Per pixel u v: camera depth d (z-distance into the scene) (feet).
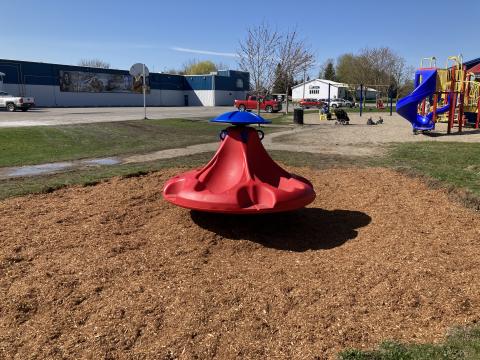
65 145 47.06
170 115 111.96
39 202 21.39
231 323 10.93
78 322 11.02
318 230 18.04
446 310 11.49
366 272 13.78
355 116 119.14
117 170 29.53
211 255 15.43
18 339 10.37
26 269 13.91
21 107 120.47
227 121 17.20
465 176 26.91
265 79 96.99
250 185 16.44
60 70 170.30
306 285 12.98
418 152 39.96
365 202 21.95
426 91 57.93
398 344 9.86
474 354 9.26
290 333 10.53
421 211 20.22
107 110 137.90
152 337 10.37
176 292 12.48
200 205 16.02
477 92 67.51
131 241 16.31
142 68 93.20
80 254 14.99
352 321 11.03
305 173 29.48
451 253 15.28
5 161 35.96
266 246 16.29
